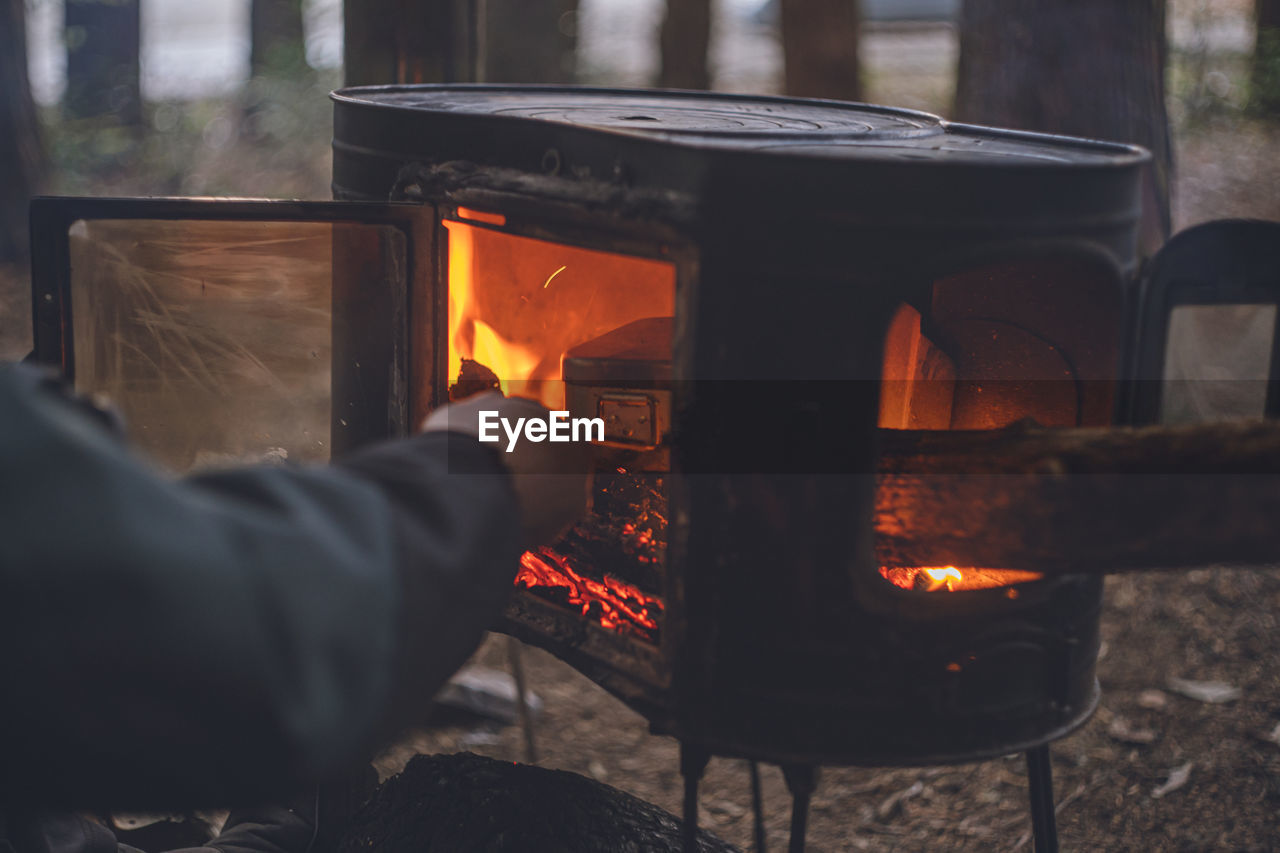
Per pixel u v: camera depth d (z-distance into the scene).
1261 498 1.14
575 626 1.30
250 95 5.58
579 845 1.33
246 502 1.02
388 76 1.72
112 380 1.35
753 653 1.22
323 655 0.98
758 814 1.37
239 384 1.37
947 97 5.64
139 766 0.92
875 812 1.69
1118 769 1.70
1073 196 1.20
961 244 1.18
